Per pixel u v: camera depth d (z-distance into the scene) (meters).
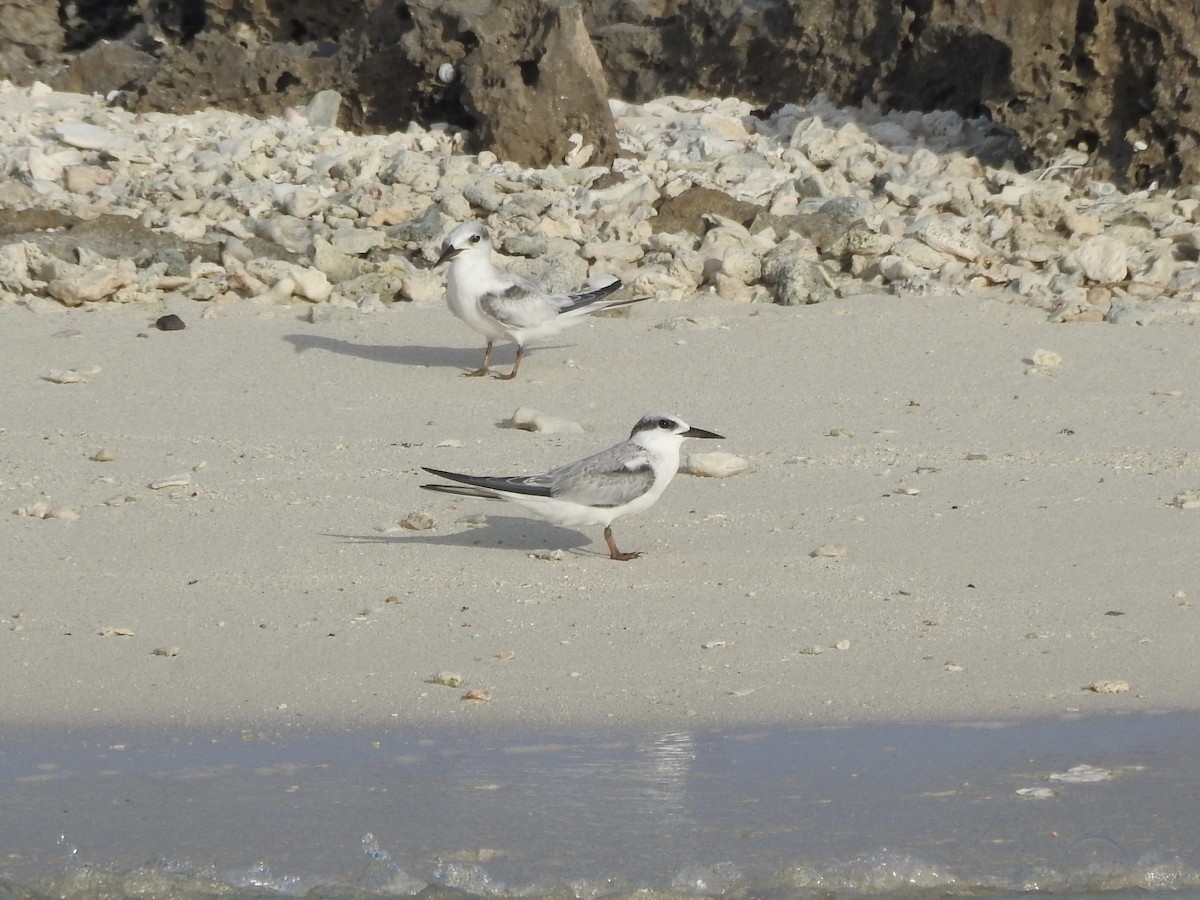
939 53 26.72
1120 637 10.31
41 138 26.59
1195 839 7.68
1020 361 17.34
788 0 28.44
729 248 21.27
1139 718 9.09
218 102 29.23
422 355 18.12
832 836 7.69
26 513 12.81
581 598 11.09
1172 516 12.60
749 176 24.64
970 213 23.16
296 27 30.59
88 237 21.91
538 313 17.00
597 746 8.75
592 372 17.41
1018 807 8.00
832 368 17.30
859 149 25.41
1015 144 25.45
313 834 7.77
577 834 7.74
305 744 8.82
